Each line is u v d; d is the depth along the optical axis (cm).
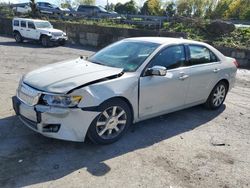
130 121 447
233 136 497
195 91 546
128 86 423
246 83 966
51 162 373
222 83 618
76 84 385
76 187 326
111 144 432
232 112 626
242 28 1780
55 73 423
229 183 356
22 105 403
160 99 477
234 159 416
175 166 384
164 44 494
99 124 407
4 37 2384
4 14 3156
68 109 374
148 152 416
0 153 388
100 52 531
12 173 345
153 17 2100
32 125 400
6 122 486
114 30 1939
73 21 2427
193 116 581
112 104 412
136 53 484
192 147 443
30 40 1969
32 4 2902
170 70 490
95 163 378
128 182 342
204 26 1834
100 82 402
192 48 543
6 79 806
